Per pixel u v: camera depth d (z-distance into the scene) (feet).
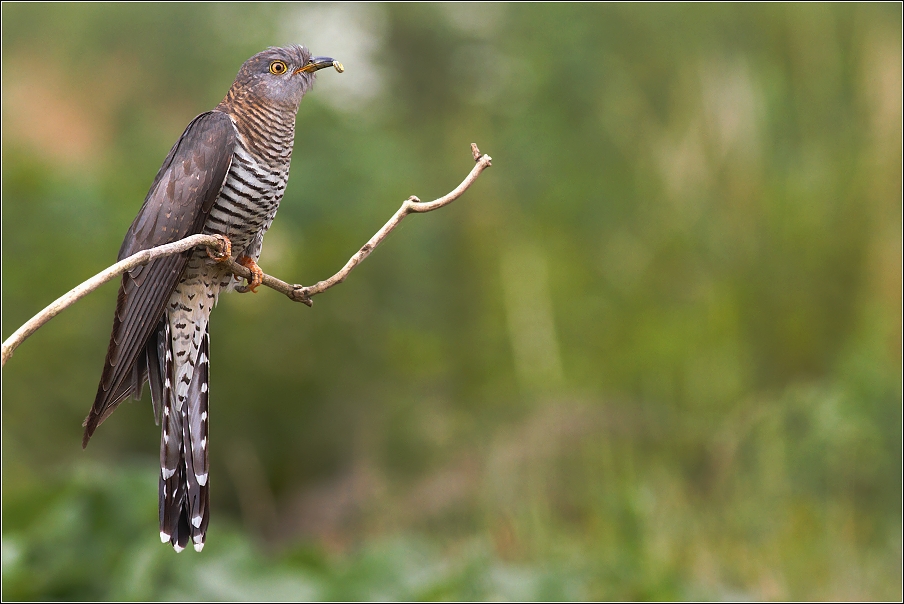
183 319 17.43
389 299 48.19
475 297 52.65
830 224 43.47
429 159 60.08
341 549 38.29
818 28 48.65
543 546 34.19
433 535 37.81
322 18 59.36
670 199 48.73
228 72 55.36
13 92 57.21
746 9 51.47
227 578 27.37
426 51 65.10
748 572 33.06
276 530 41.50
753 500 35.58
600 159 54.90
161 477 16.22
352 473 42.19
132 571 26.32
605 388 44.70
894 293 41.01
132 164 49.32
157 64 60.03
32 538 27.84
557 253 52.60
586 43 56.90
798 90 48.24
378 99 61.82
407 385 46.78
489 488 38.42
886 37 46.50
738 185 46.32
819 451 36.63
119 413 42.93
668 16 54.60
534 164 55.98
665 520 34.73
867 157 44.04
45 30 61.05
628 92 54.75
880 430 37.01
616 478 37.29
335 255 46.50
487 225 54.90
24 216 43.73
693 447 40.04
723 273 45.24
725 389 42.34
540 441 40.32
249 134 17.61
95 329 43.01
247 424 43.65
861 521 35.94
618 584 29.55
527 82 58.90
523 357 47.39
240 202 17.58
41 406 41.73
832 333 42.65
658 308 47.19
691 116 49.88
